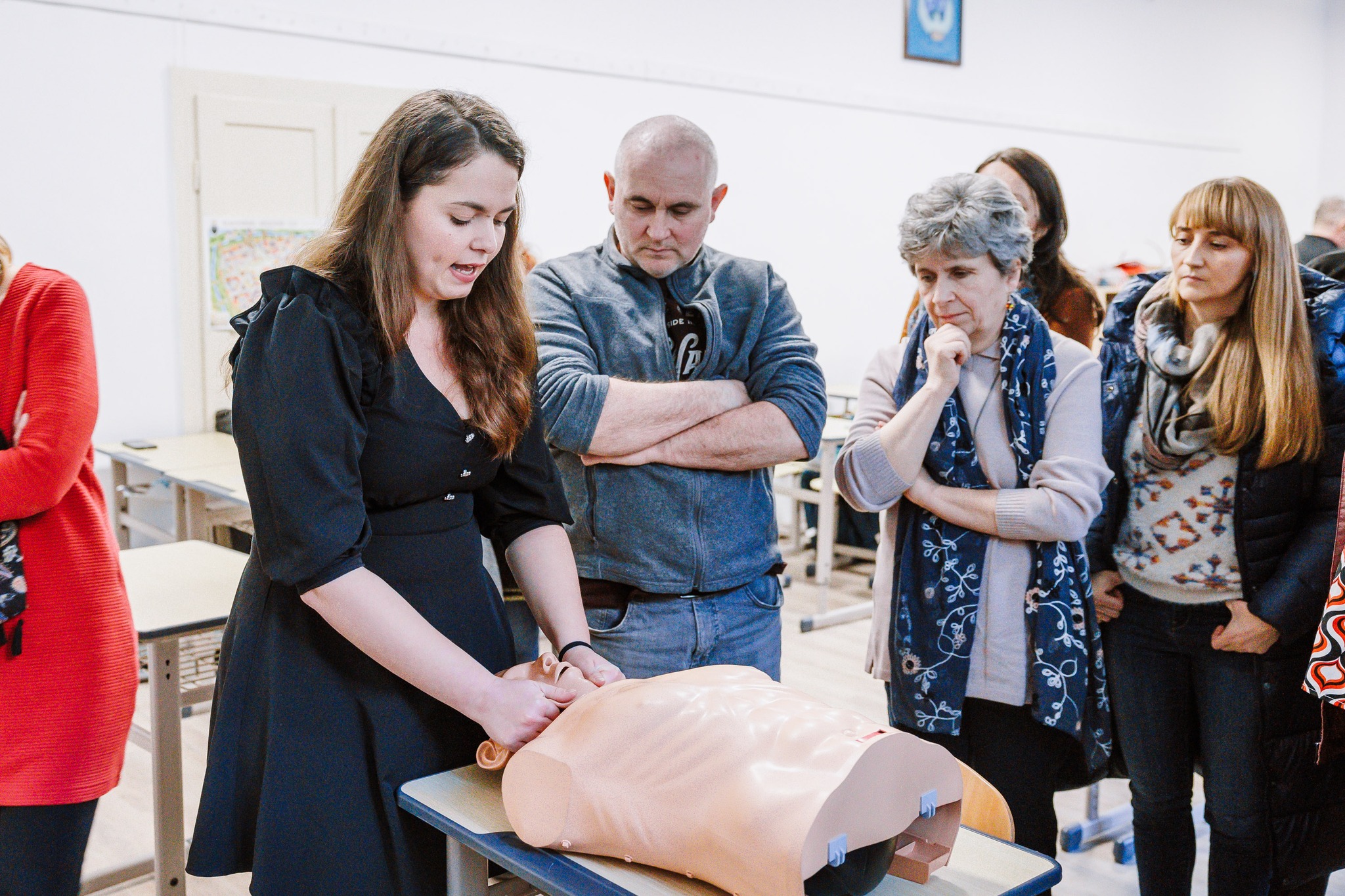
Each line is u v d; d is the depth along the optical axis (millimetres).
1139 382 1885
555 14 5348
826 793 951
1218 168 8953
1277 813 1810
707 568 1729
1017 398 1674
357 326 1196
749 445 1723
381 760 1258
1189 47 8516
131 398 4402
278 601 1264
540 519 1475
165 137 4359
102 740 1697
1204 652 1827
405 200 1200
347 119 4777
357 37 4766
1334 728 1682
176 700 2158
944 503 1698
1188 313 1843
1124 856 2576
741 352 1801
